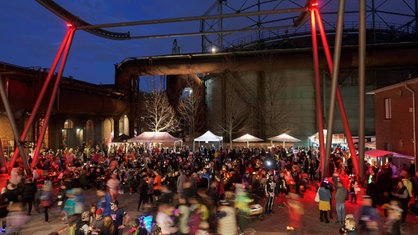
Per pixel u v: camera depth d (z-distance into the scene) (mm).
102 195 10852
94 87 35312
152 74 42469
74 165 22062
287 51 38469
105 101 37062
